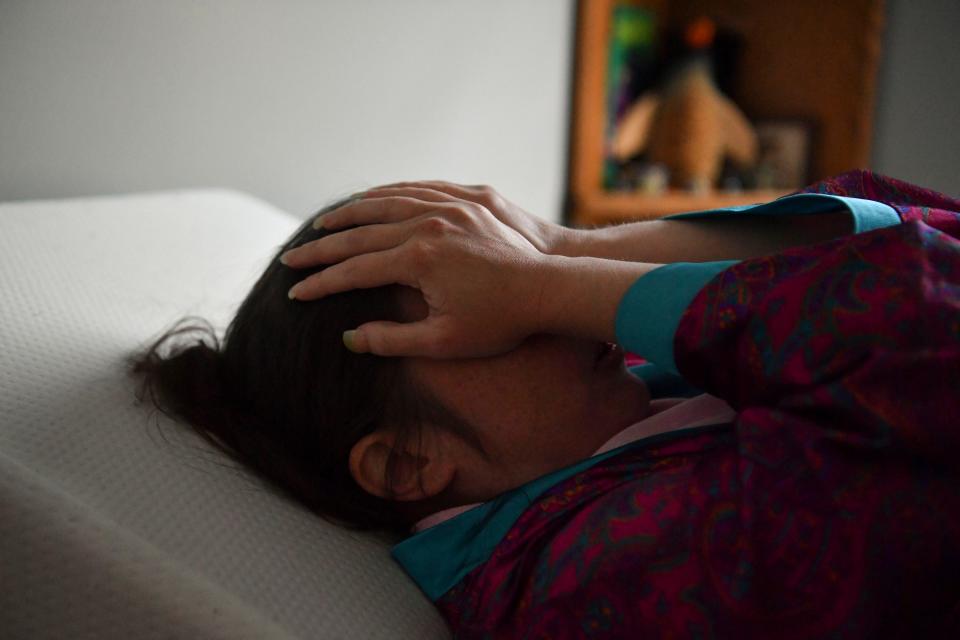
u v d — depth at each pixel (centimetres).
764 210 64
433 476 60
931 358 42
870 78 210
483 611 57
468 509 60
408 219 61
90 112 104
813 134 220
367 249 60
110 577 47
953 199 66
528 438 59
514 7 180
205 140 121
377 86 150
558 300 55
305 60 135
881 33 211
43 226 80
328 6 137
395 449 60
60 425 54
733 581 47
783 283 48
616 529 51
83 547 47
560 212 211
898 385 43
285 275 63
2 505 47
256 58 127
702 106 214
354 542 61
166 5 112
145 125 112
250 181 130
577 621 52
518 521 57
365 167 151
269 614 49
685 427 58
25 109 97
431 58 161
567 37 202
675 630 49
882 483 45
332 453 61
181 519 52
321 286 59
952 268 45
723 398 53
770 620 47
